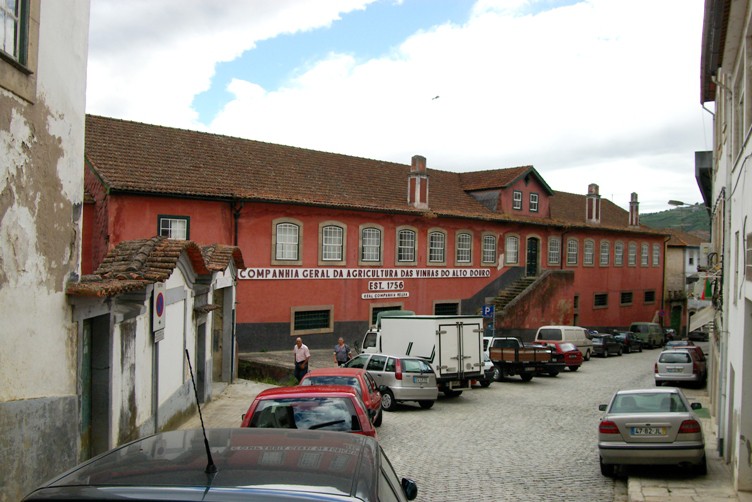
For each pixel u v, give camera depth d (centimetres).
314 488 331
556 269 4428
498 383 2745
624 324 5369
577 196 5581
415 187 3547
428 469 1281
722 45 1408
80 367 920
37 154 796
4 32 725
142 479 342
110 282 1008
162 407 1375
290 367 2411
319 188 3225
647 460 1178
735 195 1355
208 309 1777
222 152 3069
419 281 3588
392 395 1970
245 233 2830
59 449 843
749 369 1052
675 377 2747
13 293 745
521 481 1203
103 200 2448
